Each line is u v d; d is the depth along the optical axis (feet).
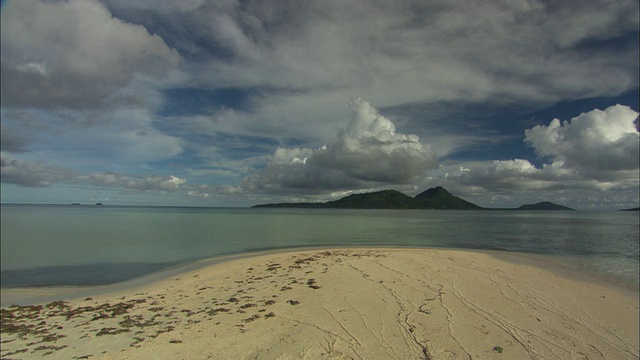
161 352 28.58
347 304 40.52
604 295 48.49
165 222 257.55
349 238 140.46
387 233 166.50
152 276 68.23
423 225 238.89
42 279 68.08
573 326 35.68
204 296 46.52
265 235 154.10
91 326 35.81
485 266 65.98
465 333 32.76
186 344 30.04
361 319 35.78
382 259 72.28
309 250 96.94
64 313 41.29
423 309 38.99
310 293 45.27
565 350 30.12
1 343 31.76
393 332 32.58
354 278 53.36
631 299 47.16
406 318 36.17
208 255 93.66
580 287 52.60
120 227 203.10
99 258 90.84
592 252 96.48
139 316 38.73
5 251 103.81
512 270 63.21
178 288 52.60
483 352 29.09
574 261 79.87
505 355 28.71
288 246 112.68
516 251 97.86
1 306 48.88
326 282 51.08
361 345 29.81
